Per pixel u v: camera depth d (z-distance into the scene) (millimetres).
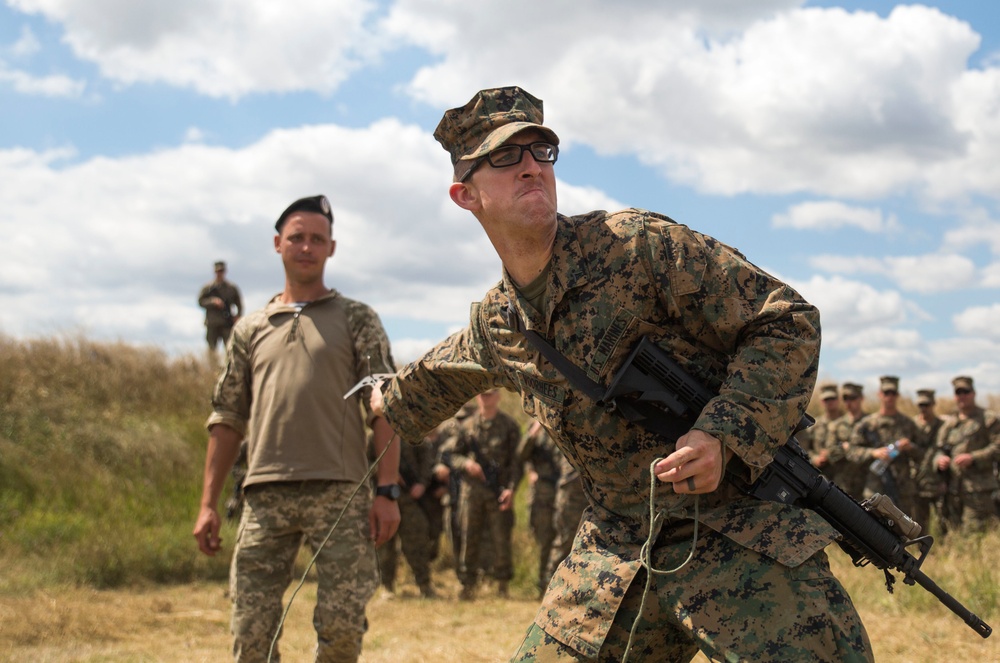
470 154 2389
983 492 11414
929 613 6566
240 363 4305
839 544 2408
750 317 2195
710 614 2178
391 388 3070
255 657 3873
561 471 9148
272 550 3992
